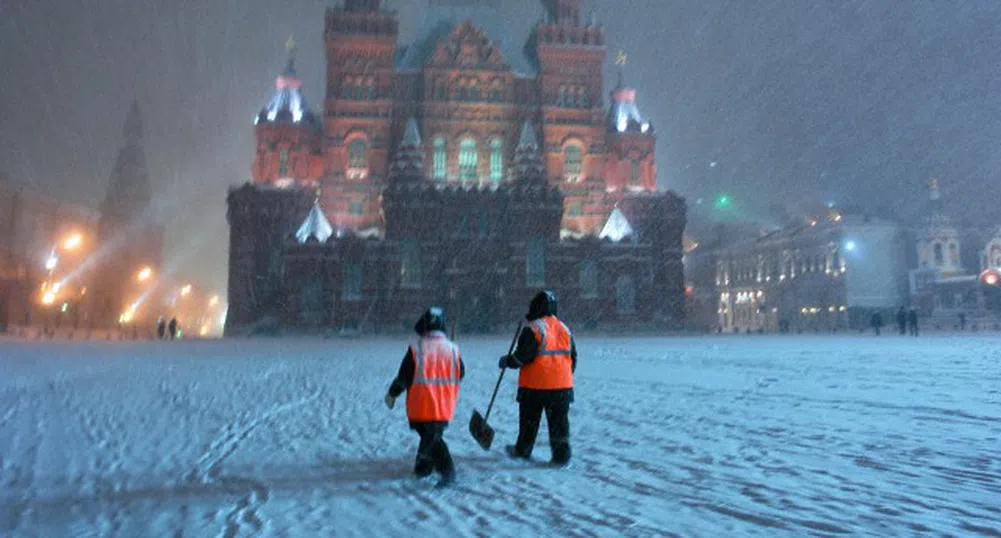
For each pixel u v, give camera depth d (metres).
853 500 5.63
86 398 14.22
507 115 88.75
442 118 87.44
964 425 9.20
